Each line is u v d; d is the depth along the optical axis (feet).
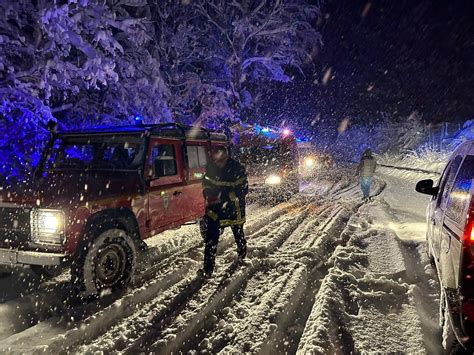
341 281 16.37
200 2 74.95
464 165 12.94
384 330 12.59
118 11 41.04
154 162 18.70
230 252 20.16
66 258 13.79
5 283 16.26
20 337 11.74
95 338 12.14
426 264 18.58
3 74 30.83
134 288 15.61
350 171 87.86
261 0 83.87
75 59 38.29
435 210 16.44
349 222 28.53
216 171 17.85
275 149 44.52
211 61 80.89
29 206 14.32
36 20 29.91
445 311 11.76
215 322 13.25
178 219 20.30
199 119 68.80
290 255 20.01
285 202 39.86
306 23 86.99
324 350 11.00
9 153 34.71
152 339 12.04
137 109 40.88
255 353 11.11
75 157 19.45
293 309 14.26
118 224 16.31
